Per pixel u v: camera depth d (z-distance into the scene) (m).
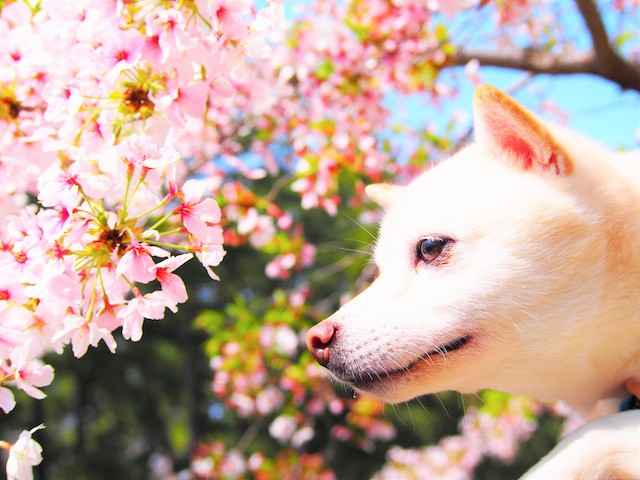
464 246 0.63
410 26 1.11
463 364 0.63
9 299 0.60
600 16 1.04
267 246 1.31
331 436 1.83
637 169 0.65
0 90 0.68
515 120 0.63
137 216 0.59
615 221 0.62
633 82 1.10
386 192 0.73
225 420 3.32
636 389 0.62
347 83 1.14
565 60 1.13
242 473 1.67
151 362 3.87
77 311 0.60
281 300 1.46
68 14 0.64
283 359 1.47
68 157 0.68
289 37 1.15
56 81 0.66
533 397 0.66
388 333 0.64
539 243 0.62
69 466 3.87
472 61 1.10
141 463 3.99
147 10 0.63
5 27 0.69
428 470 2.00
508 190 0.63
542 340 0.62
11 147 0.68
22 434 0.61
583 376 0.64
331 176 1.09
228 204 1.14
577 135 0.68
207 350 1.48
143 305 0.59
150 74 0.64
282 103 1.10
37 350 0.61
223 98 0.66
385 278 0.66
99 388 3.94
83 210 0.59
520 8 1.22
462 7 1.07
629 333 0.62
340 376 0.65
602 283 0.62
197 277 3.43
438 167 0.68
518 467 3.23
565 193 0.63
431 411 3.34
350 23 1.13
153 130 0.64
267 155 1.16
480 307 0.62
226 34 0.64
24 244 0.59
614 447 0.57
